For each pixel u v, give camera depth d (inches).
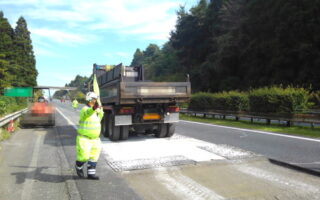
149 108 386.6
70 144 364.8
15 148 335.0
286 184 204.1
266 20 1467.8
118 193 186.9
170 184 205.3
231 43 1695.4
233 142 373.1
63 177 220.8
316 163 253.0
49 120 573.9
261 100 634.8
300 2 1248.8
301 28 1217.4
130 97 351.3
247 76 1595.7
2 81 1221.7
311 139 397.7
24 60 2161.7
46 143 372.5
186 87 386.6
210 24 2204.7
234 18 1766.7
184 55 2509.8
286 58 1284.4
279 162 259.8
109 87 400.2
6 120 445.7
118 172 232.8
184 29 2362.2
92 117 215.0
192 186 200.8
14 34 2041.1
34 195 184.1
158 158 276.1
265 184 204.4
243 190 192.7
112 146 348.2
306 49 1184.2
